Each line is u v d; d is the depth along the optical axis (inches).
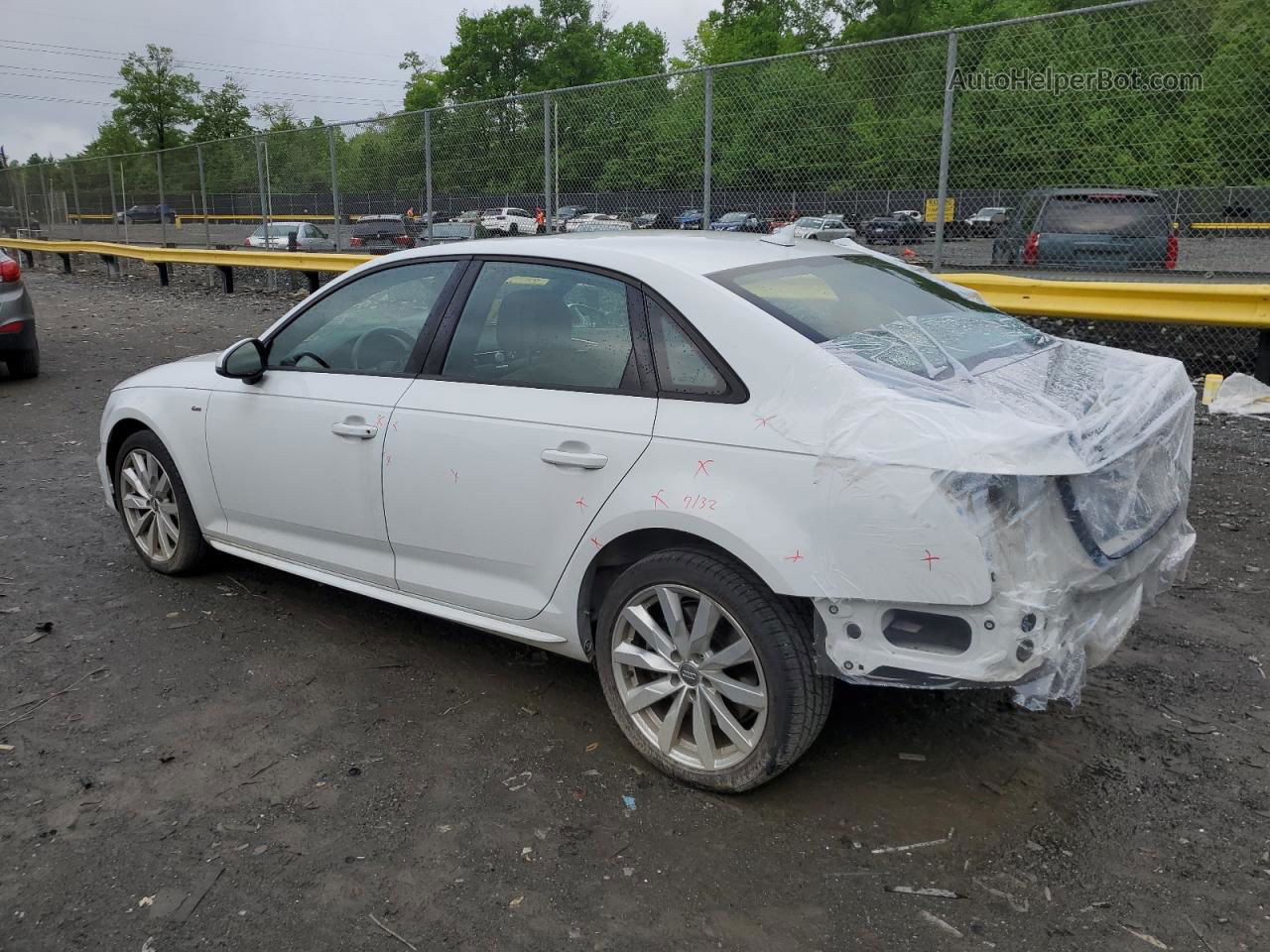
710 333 117.8
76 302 715.4
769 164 379.9
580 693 146.6
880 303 133.3
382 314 154.2
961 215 343.0
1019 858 107.8
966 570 97.7
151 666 155.7
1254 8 290.4
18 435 312.5
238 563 200.4
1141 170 315.3
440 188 532.1
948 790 120.4
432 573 145.4
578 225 452.4
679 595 118.0
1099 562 102.9
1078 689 105.7
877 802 118.3
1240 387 318.7
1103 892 102.3
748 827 114.0
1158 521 113.8
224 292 751.7
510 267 140.5
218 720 139.4
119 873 107.8
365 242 593.0
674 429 116.4
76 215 993.5
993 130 332.2
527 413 130.3
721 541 110.4
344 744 133.1
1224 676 147.6
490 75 2802.7
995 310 152.0
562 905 102.0
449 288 146.2
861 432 103.5
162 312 644.7
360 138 578.9
